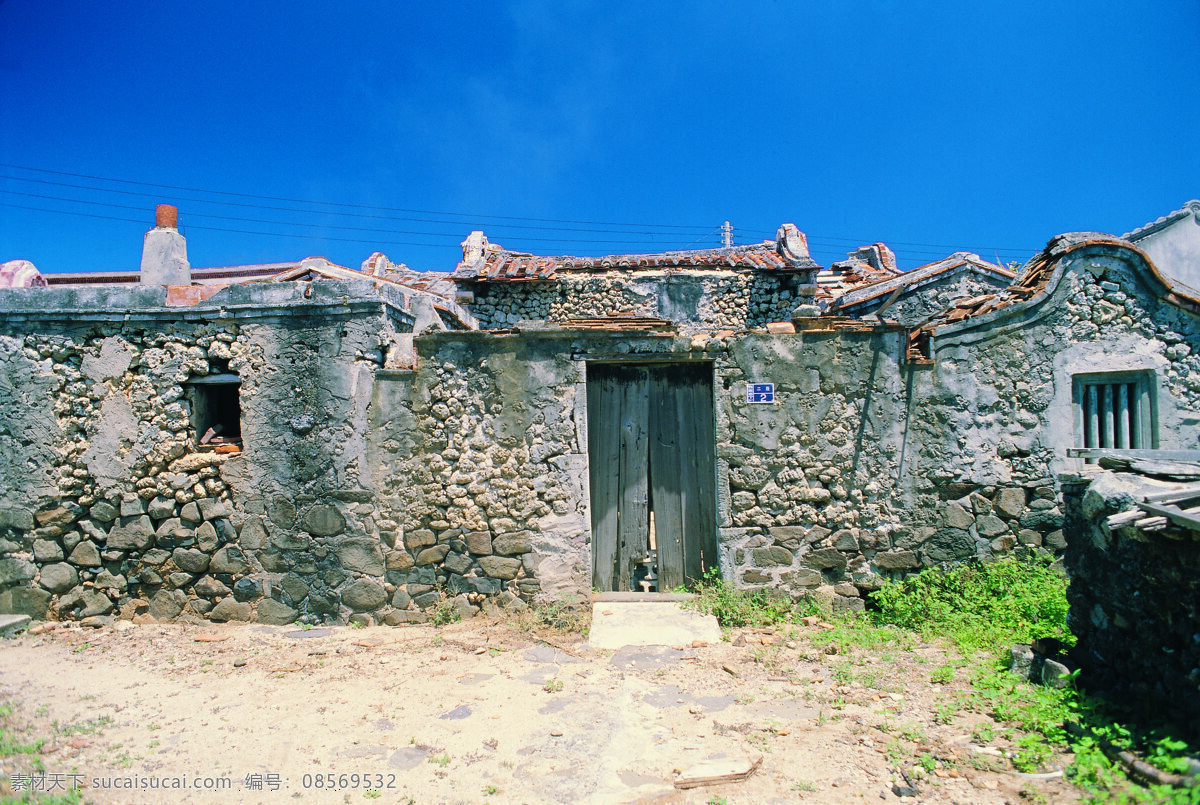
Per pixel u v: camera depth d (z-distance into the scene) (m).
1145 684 3.97
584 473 6.59
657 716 4.54
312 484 6.64
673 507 6.80
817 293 12.14
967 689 4.74
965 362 6.62
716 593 6.50
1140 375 6.64
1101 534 4.28
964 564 6.53
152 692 5.11
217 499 6.73
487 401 6.65
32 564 6.75
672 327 6.95
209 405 7.12
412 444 6.62
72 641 6.22
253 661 5.71
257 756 4.13
